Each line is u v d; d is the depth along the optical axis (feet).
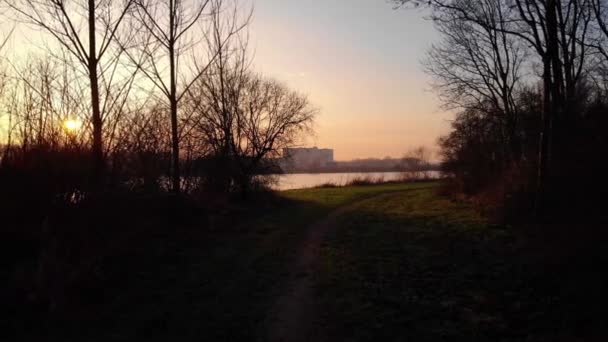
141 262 35.22
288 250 43.75
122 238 35.14
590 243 32.68
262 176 88.74
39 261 26.66
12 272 26.40
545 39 49.85
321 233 53.98
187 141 65.21
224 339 22.61
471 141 95.09
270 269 36.19
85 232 31.07
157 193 47.83
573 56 61.87
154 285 30.86
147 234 40.86
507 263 35.12
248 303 27.91
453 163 100.32
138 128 46.68
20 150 31.42
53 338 22.30
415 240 47.29
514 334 22.41
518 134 76.89
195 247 42.93
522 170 62.85
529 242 40.16
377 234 52.06
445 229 53.26
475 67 88.79
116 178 38.81
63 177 31.40
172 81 55.47
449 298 28.14
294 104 93.25
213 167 74.49
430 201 90.74
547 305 25.62
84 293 27.50
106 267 31.99
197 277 33.17
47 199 30.45
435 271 34.50
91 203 32.60
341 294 29.55
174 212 50.19
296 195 113.29
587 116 54.03
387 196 109.91
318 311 26.45
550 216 44.86
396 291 29.86
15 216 29.27
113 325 24.16
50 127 34.88
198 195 63.52
